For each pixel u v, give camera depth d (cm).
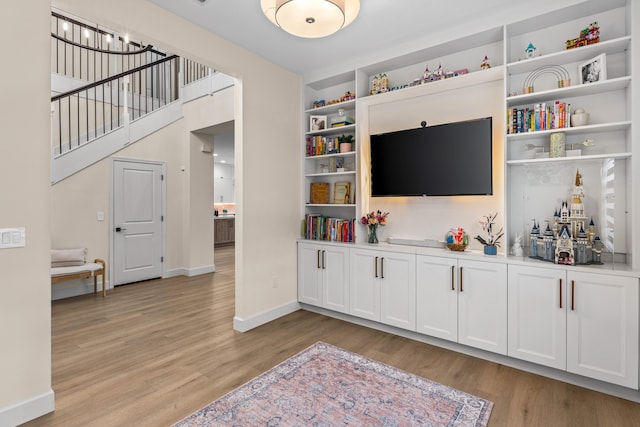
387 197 366
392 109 363
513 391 228
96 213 486
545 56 254
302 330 335
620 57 245
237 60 322
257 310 348
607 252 244
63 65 569
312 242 380
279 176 372
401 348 294
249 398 218
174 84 634
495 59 299
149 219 549
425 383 237
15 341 193
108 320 363
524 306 250
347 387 231
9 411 189
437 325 293
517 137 278
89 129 540
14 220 193
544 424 194
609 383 224
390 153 344
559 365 237
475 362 269
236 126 337
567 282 233
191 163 583
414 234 350
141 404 212
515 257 268
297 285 396
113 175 505
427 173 320
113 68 621
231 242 1020
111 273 501
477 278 271
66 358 274
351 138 376
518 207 284
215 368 258
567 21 265
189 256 583
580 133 259
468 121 297
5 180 189
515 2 258
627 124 226
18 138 194
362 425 192
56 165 450
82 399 217
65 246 457
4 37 189
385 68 355
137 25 245
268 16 247
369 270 334
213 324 352
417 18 277
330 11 223
